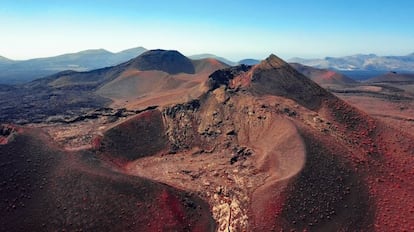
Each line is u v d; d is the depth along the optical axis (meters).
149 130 80.19
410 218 52.88
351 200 56.09
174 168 69.06
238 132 79.06
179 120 83.75
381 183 60.34
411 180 62.50
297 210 53.94
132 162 71.19
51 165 56.41
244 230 52.41
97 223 49.16
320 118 77.81
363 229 51.59
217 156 73.50
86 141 73.75
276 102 82.00
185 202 56.56
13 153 56.50
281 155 66.31
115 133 75.62
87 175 54.84
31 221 48.12
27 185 52.31
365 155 67.56
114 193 52.97
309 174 59.28
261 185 60.78
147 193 54.53
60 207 50.25
